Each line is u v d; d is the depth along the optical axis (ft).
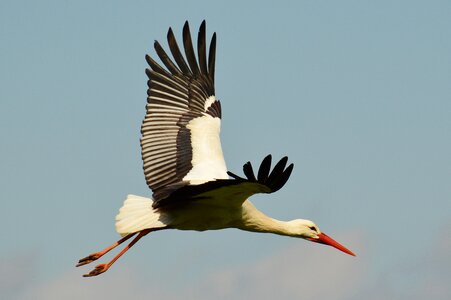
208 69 54.70
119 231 46.65
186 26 54.34
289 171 43.37
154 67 53.01
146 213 47.26
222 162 50.21
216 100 54.24
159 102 52.54
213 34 54.80
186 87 53.57
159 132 51.72
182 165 50.03
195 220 48.73
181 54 54.03
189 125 52.11
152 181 50.11
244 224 51.13
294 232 54.60
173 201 47.55
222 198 47.52
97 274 49.03
